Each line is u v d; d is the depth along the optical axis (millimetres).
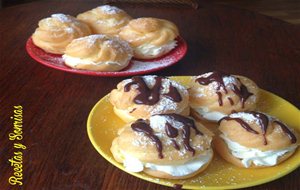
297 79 352
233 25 464
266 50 406
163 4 512
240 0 1074
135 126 234
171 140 224
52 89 323
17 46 394
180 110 268
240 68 368
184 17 480
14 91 317
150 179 218
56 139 263
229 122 247
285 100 304
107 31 405
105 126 264
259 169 234
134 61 373
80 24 391
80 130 274
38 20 456
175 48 393
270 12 1022
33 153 249
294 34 446
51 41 367
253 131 237
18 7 488
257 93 293
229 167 236
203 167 227
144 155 218
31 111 292
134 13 483
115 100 274
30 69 353
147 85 275
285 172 228
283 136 237
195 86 293
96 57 339
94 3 514
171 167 221
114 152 232
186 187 215
